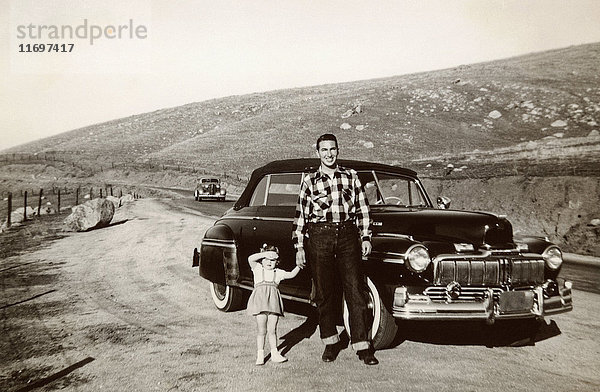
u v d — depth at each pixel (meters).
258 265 4.66
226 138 91.00
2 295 7.68
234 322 6.11
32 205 34.03
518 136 68.56
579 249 14.66
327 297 4.58
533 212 20.00
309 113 96.88
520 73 104.25
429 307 4.40
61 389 4.10
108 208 17.05
